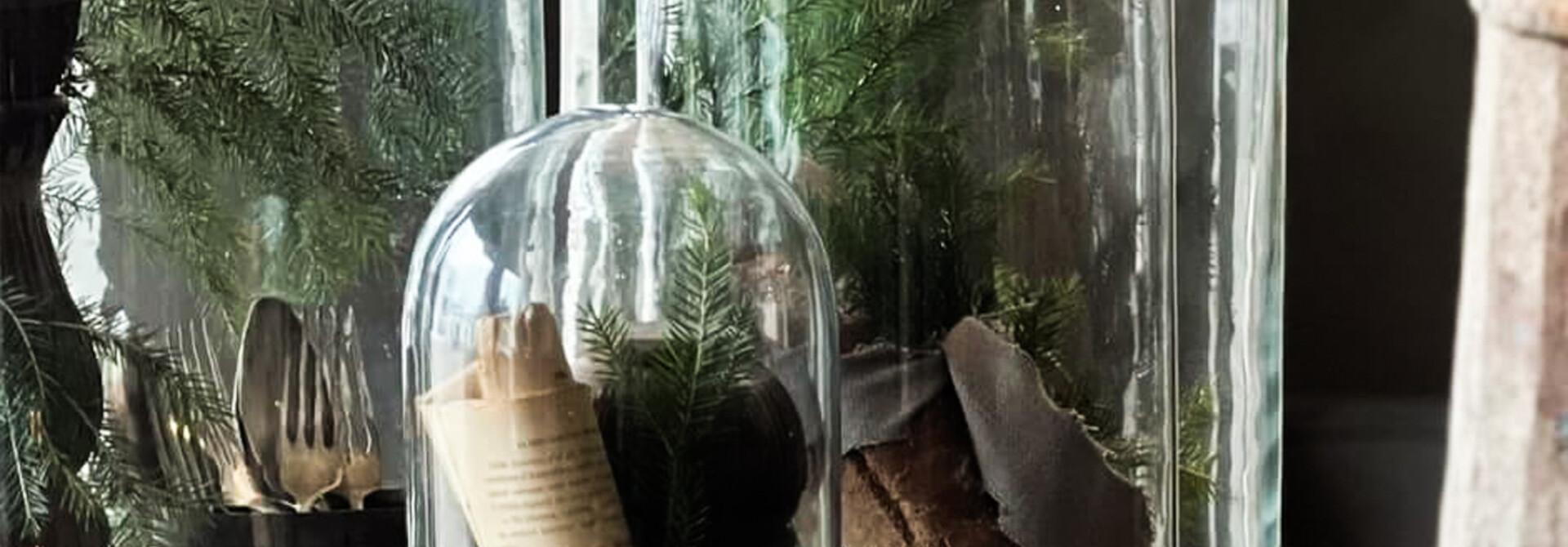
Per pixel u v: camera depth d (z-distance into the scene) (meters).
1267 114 0.71
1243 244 0.71
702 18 0.57
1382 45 0.70
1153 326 0.59
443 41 0.64
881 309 0.54
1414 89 0.70
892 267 0.54
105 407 0.58
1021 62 0.54
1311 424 0.73
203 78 0.60
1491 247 0.67
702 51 0.57
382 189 0.63
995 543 0.54
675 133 0.55
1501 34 0.66
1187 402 0.70
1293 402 0.74
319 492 0.61
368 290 0.63
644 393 0.49
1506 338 0.67
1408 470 0.71
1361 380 0.72
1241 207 0.71
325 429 0.61
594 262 0.53
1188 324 0.71
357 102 0.63
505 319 0.50
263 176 0.62
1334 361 0.73
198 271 0.61
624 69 0.62
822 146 0.55
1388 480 0.72
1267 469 0.71
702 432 0.49
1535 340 0.66
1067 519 0.54
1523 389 0.66
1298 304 0.73
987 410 0.53
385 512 0.61
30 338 0.57
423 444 0.52
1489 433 0.68
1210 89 0.71
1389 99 0.70
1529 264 0.66
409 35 0.64
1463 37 0.68
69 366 0.57
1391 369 0.71
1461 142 0.68
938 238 0.54
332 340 0.62
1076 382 0.55
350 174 0.63
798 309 0.53
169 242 0.60
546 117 0.70
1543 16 0.64
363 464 0.62
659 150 0.54
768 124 0.56
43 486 0.57
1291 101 0.73
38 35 0.57
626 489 0.49
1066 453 0.54
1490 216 0.67
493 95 0.66
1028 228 0.54
